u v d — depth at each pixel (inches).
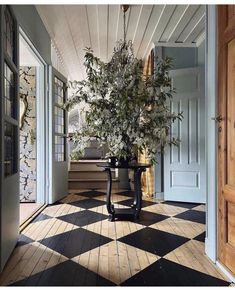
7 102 80.8
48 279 66.7
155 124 118.5
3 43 72.6
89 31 146.5
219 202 75.9
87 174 207.2
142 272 70.7
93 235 98.7
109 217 118.9
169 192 158.1
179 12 125.8
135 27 141.7
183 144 155.1
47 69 149.0
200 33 150.0
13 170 86.8
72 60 199.9
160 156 163.5
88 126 121.6
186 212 132.6
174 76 156.5
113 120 116.0
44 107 148.7
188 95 153.9
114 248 86.6
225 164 72.2
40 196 148.0
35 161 152.7
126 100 109.6
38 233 100.3
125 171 200.5
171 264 75.5
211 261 77.5
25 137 152.3
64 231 102.9
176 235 99.0
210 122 82.0
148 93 115.6
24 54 131.3
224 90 72.7
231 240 69.4
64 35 151.9
